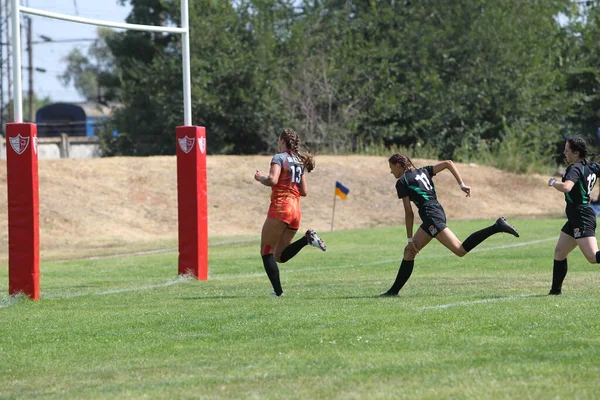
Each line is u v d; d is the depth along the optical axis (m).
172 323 31.25
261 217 103.75
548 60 149.88
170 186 106.19
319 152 137.50
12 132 40.75
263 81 141.12
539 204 116.56
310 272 52.38
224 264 59.06
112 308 36.91
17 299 40.72
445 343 25.45
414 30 148.75
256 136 146.12
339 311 32.06
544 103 149.00
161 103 139.88
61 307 38.03
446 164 36.25
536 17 150.75
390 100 141.62
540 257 57.72
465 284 42.38
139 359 25.52
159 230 95.25
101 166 107.62
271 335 28.02
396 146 143.50
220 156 119.88
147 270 56.44
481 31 144.75
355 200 111.19
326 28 152.12
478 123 144.88
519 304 32.59
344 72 142.25
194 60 138.50
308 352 25.09
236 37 143.75
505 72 145.75
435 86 143.88
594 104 157.25
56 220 90.19
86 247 80.88
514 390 19.81
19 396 21.55
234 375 22.66
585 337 25.67
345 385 20.95
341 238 80.38
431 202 36.09
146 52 154.00
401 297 36.56
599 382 20.42
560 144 154.12
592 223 34.47
